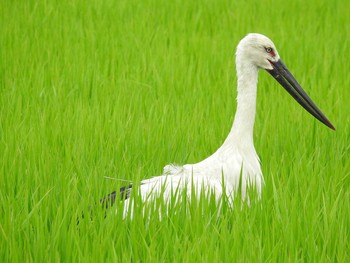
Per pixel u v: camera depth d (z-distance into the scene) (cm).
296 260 801
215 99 1479
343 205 948
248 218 909
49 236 859
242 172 1004
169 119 1321
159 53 1786
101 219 889
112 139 1225
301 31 2022
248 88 1040
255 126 1344
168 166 1001
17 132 1249
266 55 1056
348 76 1631
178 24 2077
